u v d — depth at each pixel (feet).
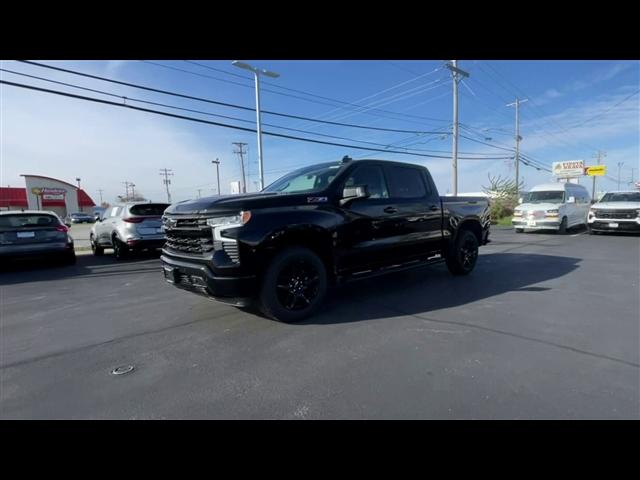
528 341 11.17
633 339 11.23
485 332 12.00
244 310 15.16
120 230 31.32
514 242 38.52
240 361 10.23
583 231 50.83
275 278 12.54
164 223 14.37
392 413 7.54
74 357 10.85
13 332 13.34
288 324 13.19
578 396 7.99
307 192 13.89
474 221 21.50
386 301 15.98
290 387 8.70
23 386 9.07
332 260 14.17
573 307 14.71
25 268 29.04
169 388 8.82
